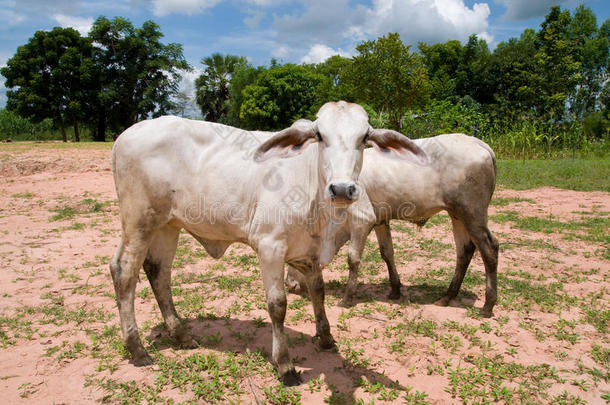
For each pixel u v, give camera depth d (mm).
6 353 3730
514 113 28578
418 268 6273
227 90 52969
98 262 6312
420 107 23531
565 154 22359
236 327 4352
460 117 24719
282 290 3309
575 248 7098
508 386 3369
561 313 4668
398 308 4848
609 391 3309
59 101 42781
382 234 5180
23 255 6547
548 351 3908
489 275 4637
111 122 47688
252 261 6469
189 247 7199
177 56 48062
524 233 8016
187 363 3549
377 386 3283
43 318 4426
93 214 9602
